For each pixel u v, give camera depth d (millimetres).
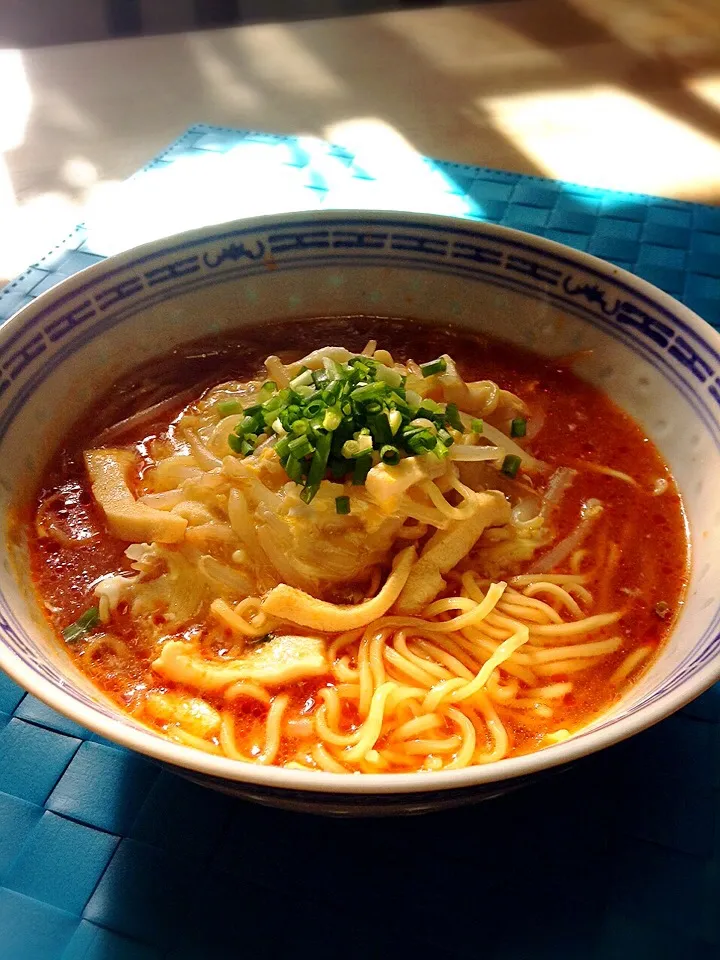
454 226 281
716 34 594
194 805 196
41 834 191
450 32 592
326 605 220
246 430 246
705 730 209
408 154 433
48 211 396
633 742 207
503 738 206
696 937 178
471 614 225
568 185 407
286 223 282
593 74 539
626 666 215
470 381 286
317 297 296
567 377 282
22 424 236
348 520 230
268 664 214
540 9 626
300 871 186
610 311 266
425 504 233
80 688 180
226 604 225
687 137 471
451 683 214
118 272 261
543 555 245
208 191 393
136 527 232
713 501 228
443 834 192
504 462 257
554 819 194
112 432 266
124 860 188
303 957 174
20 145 448
